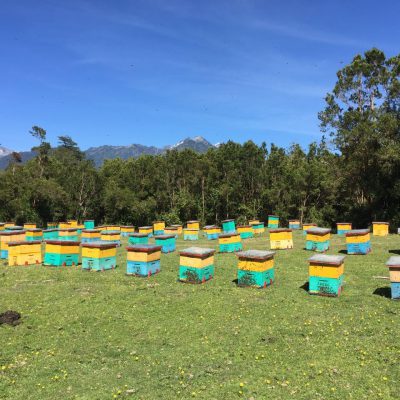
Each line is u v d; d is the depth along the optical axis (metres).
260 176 48.50
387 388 7.12
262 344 9.30
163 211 51.22
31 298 13.48
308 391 7.13
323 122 42.03
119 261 20.75
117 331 10.41
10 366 8.45
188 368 8.17
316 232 22.08
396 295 12.21
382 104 38.69
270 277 14.79
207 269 15.62
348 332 9.80
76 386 7.57
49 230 29.42
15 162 55.34
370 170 39.75
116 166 58.78
